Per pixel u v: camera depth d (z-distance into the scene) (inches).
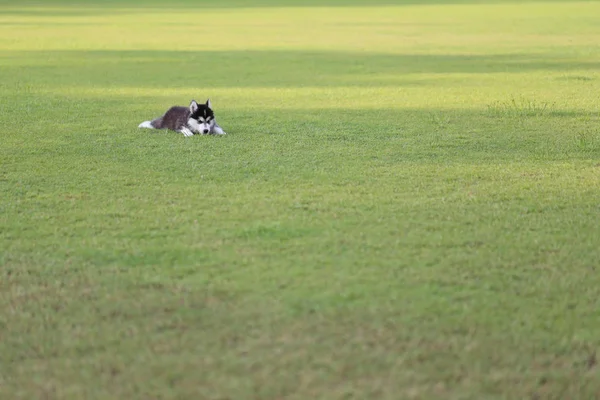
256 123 689.0
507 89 922.7
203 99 842.8
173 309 284.8
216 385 234.7
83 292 301.1
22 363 250.5
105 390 233.6
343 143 594.9
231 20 2206.0
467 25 2005.4
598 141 601.3
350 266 323.3
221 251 343.0
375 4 3019.2
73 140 602.5
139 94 879.7
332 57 1304.1
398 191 446.3
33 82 979.3
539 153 558.6
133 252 342.6
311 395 229.0
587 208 411.2
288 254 338.0
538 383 235.5
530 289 299.9
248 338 262.4
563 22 2071.9
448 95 874.1
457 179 477.7
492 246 348.5
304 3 3105.3
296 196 434.0
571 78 1021.8
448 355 251.0
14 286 307.6
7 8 2829.7
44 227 381.1
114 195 440.1
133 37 1705.2
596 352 253.4
